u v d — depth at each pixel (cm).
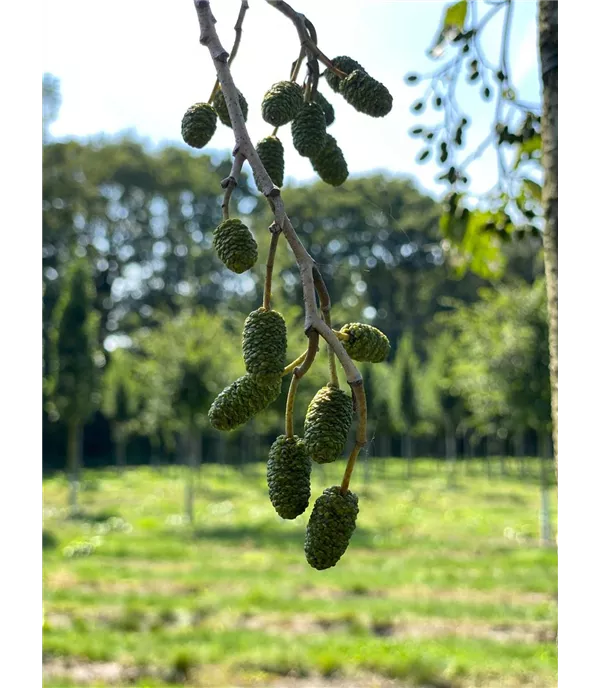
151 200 3516
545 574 1180
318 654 785
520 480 2728
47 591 1072
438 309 2903
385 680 742
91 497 2278
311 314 91
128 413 2773
